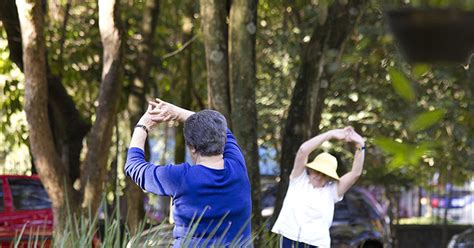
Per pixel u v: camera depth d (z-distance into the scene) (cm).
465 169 2023
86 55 1891
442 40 275
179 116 611
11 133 2014
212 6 1168
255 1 1154
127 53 1833
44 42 1310
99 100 1387
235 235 569
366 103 2042
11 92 1827
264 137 2300
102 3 1379
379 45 508
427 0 274
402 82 286
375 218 1745
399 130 2045
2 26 1706
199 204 564
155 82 2058
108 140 1382
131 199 1750
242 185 576
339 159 1875
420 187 2575
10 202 1388
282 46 2019
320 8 1246
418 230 2480
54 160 1324
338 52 1241
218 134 572
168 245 585
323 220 884
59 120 1698
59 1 1948
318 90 1256
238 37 1145
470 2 269
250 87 1151
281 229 886
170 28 2122
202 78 2205
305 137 1259
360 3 1224
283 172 1259
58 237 603
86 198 1352
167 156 2905
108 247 569
